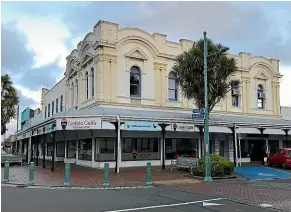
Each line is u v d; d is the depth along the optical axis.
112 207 9.30
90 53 24.64
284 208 9.45
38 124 24.55
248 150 29.36
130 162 23.09
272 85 31.97
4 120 34.47
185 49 26.75
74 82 29.42
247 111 29.69
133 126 20.72
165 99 25.42
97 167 22.27
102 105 22.62
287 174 19.97
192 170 18.48
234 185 14.70
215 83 20.06
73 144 27.05
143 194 11.95
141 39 24.72
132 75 24.50
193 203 10.05
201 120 23.27
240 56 29.95
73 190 13.05
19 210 8.84
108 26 23.38
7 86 35.03
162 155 22.41
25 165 26.80
